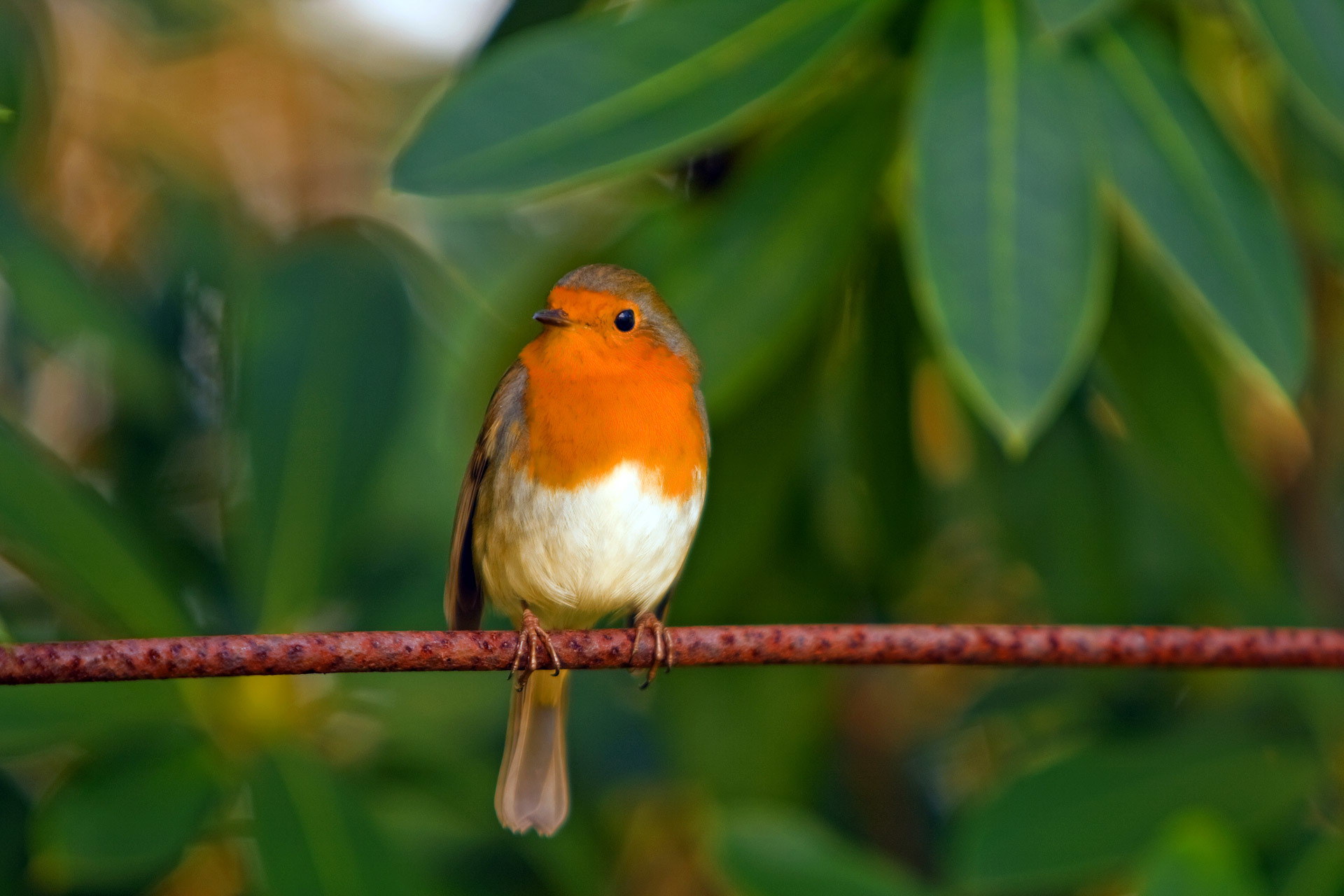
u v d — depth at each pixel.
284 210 11.20
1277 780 7.33
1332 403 8.97
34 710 6.79
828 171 6.83
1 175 7.85
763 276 6.73
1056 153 5.79
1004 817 7.22
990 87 5.89
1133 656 5.39
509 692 8.60
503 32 7.79
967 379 5.42
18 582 9.03
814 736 8.46
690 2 6.47
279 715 7.52
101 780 7.02
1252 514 7.54
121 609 6.99
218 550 9.34
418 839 8.88
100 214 10.28
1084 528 8.47
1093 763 7.31
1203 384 7.52
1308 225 7.50
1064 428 8.48
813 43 6.35
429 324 9.48
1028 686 9.26
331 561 7.61
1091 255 5.65
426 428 9.87
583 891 8.27
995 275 5.59
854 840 9.80
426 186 6.09
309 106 11.23
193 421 9.50
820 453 9.05
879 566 8.66
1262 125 7.89
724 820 6.89
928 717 10.50
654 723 9.43
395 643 4.95
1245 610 7.57
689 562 7.80
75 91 10.38
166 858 6.84
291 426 7.68
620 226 8.70
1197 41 7.78
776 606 8.66
